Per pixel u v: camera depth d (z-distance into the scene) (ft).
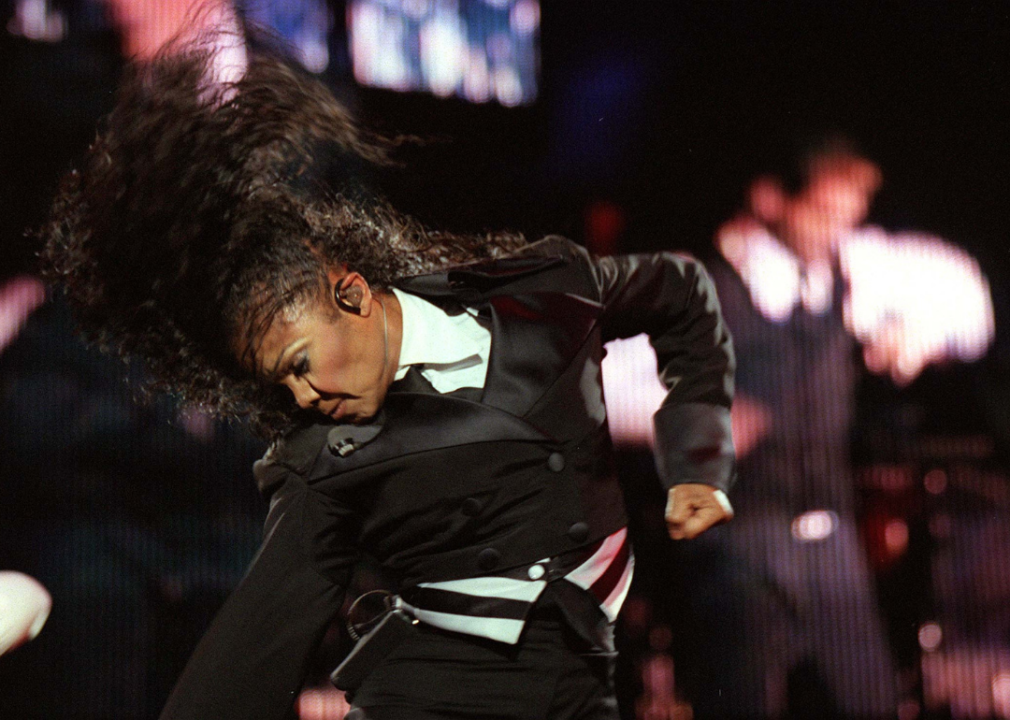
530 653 10.33
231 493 26.86
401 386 10.01
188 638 26.61
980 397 28.73
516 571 10.11
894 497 28.09
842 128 31.81
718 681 27.43
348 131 10.17
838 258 29.25
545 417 10.14
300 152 9.80
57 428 26.13
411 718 10.21
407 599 10.64
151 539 26.43
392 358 9.92
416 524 10.05
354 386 9.42
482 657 10.32
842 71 32.17
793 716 27.48
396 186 25.25
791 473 27.78
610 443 10.86
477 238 11.95
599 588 10.46
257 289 9.04
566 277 10.92
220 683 9.64
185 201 9.10
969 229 30.91
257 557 9.99
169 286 9.18
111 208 9.14
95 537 26.18
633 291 11.53
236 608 9.82
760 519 27.66
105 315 9.45
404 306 10.23
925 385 28.84
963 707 28.04
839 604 27.45
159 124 9.18
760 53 32.42
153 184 9.08
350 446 9.82
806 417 27.99
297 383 9.27
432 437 9.85
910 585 28.40
